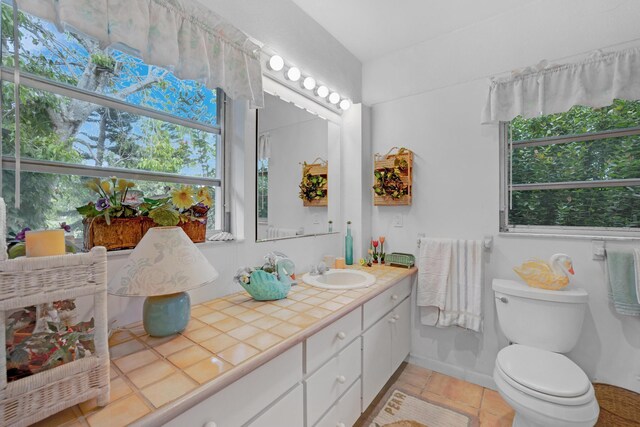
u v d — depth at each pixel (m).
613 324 1.50
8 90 0.87
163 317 0.92
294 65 1.75
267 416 0.88
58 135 0.98
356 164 2.26
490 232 1.84
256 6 1.50
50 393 0.56
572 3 1.60
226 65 1.29
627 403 1.38
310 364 1.06
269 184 1.65
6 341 0.57
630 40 1.46
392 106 2.26
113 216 1.00
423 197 2.10
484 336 1.86
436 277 1.94
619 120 1.55
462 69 1.95
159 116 1.26
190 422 0.68
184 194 1.16
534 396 1.17
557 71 1.59
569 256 1.61
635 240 1.45
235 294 1.40
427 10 1.81
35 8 0.78
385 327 1.68
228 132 1.52
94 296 0.64
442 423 1.54
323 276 1.80
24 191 0.92
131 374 0.73
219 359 0.80
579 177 1.66
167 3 1.07
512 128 1.83
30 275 0.55
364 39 2.11
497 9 1.79
